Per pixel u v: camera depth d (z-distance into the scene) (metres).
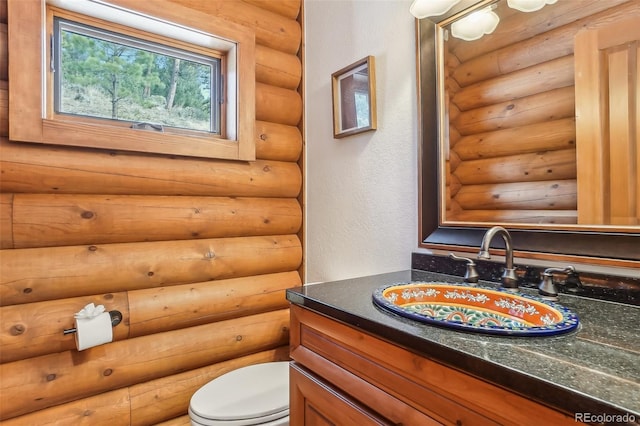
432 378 0.61
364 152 1.56
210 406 1.17
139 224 1.44
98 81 1.46
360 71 1.56
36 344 1.21
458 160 1.18
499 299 0.89
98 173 1.35
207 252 1.61
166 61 1.63
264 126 1.85
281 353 1.82
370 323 0.72
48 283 1.25
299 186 1.98
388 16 1.44
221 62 1.76
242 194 1.77
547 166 0.98
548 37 0.98
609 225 0.86
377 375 0.72
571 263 0.92
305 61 1.99
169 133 1.52
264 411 1.14
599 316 0.74
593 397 0.42
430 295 1.00
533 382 0.47
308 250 1.94
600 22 0.88
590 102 0.89
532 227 1.00
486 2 1.11
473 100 1.15
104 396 1.34
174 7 1.51
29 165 1.22
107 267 1.36
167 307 1.48
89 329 1.21
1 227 1.19
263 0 1.86
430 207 1.25
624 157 0.84
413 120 1.33
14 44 1.19
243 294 1.70
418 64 1.29
